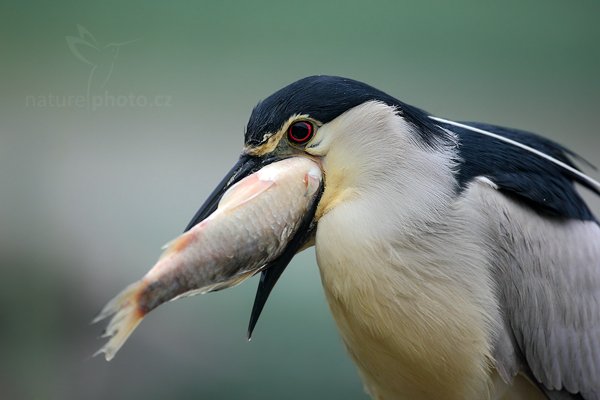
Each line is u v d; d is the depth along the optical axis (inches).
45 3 550.0
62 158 541.0
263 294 245.9
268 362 430.3
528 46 605.9
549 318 269.7
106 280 489.4
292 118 245.0
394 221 245.9
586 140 607.5
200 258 223.8
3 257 485.7
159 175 547.2
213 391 427.8
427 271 247.9
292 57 577.3
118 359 442.6
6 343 454.6
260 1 580.7
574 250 274.4
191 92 566.9
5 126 539.8
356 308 249.3
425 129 257.3
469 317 251.6
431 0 590.6
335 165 247.1
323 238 246.5
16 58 546.0
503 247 260.5
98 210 525.0
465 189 258.4
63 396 440.5
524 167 271.3
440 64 596.4
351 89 248.4
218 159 559.5
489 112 596.1
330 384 421.1
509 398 285.4
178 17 566.6
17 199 515.8
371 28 585.0
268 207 233.5
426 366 254.1
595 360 276.1
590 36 606.9
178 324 448.5
